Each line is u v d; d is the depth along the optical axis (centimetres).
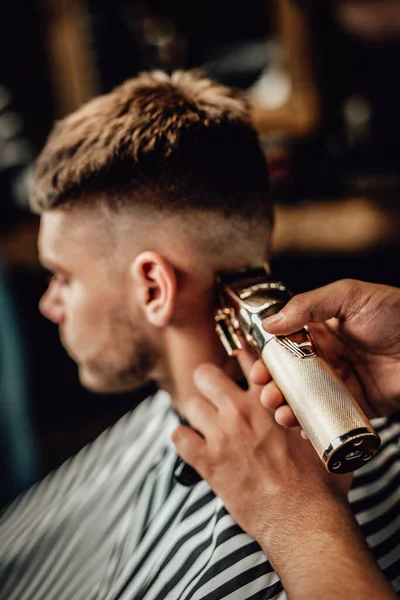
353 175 222
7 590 112
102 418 243
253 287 75
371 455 59
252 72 227
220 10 219
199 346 85
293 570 64
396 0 202
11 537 117
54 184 83
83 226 83
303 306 67
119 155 80
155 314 82
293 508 68
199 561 78
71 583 104
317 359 63
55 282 93
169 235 81
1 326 169
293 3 212
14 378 172
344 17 209
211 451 74
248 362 76
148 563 87
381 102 221
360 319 72
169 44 225
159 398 118
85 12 225
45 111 237
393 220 203
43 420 242
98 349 89
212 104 84
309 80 222
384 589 61
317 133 228
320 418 58
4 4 224
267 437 72
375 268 206
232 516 72
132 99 83
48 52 231
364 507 80
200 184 80
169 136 80
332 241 201
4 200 232
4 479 174
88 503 111
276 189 216
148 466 107
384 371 78
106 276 84
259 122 228
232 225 82
